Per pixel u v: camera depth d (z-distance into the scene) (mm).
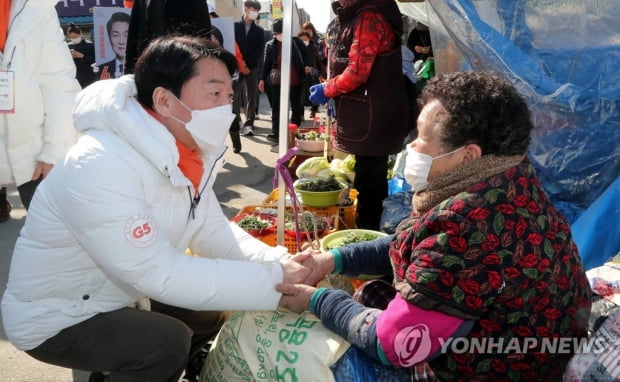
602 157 2748
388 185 3760
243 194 5391
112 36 4504
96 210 1467
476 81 1421
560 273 1427
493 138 1393
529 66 2732
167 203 1645
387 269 2053
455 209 1354
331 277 2166
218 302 1629
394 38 3201
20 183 2840
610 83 2736
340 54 3309
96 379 1969
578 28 2812
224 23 4207
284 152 2322
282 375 1663
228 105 1602
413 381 1616
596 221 2404
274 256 1938
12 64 2637
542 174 2934
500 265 1340
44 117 2816
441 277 1348
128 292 1716
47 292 1644
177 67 1524
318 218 3037
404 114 3314
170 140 1542
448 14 2842
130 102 1571
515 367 1473
